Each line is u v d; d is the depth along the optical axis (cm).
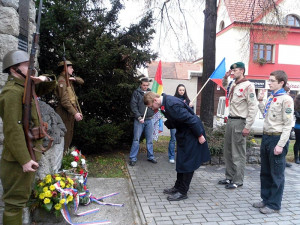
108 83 585
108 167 521
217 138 609
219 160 572
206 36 675
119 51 548
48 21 509
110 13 619
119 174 483
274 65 1819
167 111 358
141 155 629
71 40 530
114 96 584
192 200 378
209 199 384
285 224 315
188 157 369
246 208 356
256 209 353
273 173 345
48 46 548
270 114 349
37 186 293
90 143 549
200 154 375
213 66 678
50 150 326
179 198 375
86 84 580
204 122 680
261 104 415
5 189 242
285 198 396
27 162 223
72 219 311
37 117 249
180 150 376
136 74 631
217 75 524
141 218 320
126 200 368
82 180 350
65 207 299
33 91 240
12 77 234
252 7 856
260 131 1110
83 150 599
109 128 549
